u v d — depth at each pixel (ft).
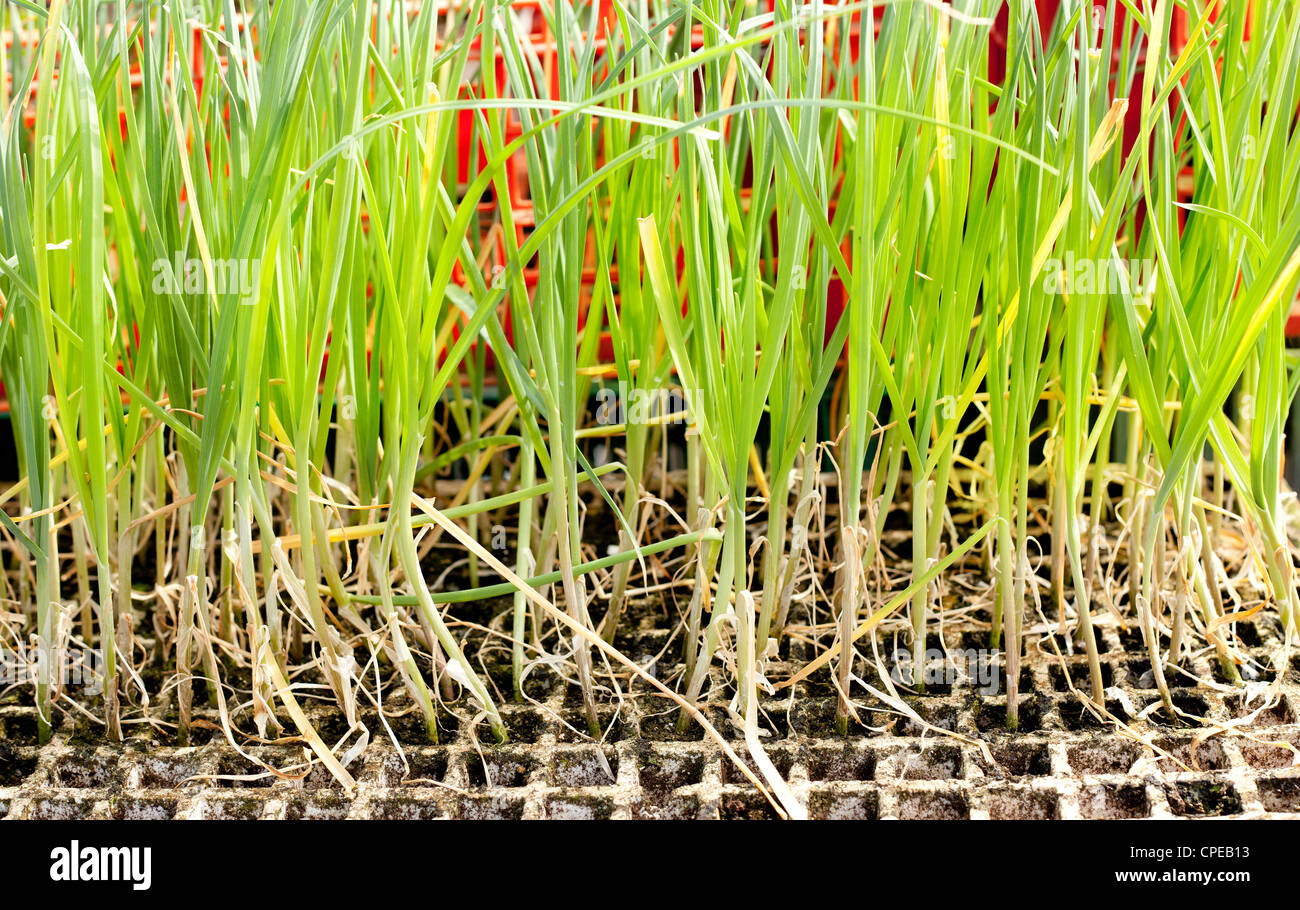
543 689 3.11
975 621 3.22
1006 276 2.94
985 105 2.86
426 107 2.61
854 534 2.92
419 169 2.81
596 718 3.01
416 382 2.82
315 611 2.93
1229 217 2.78
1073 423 2.93
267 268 2.75
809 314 3.03
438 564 3.45
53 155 2.86
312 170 2.65
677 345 2.84
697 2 2.88
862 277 2.79
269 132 2.73
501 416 3.42
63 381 2.80
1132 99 3.23
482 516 3.45
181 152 2.74
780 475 2.95
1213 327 2.93
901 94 2.82
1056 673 3.12
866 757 2.97
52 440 3.20
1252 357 3.22
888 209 2.82
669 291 2.82
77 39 2.95
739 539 2.94
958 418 2.95
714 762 2.96
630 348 3.09
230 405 2.85
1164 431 2.93
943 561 2.93
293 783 2.94
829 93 3.10
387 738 3.02
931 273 2.94
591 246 3.39
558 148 2.83
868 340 2.83
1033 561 3.42
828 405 3.60
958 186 2.84
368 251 3.05
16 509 3.39
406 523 2.88
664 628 3.25
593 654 3.18
